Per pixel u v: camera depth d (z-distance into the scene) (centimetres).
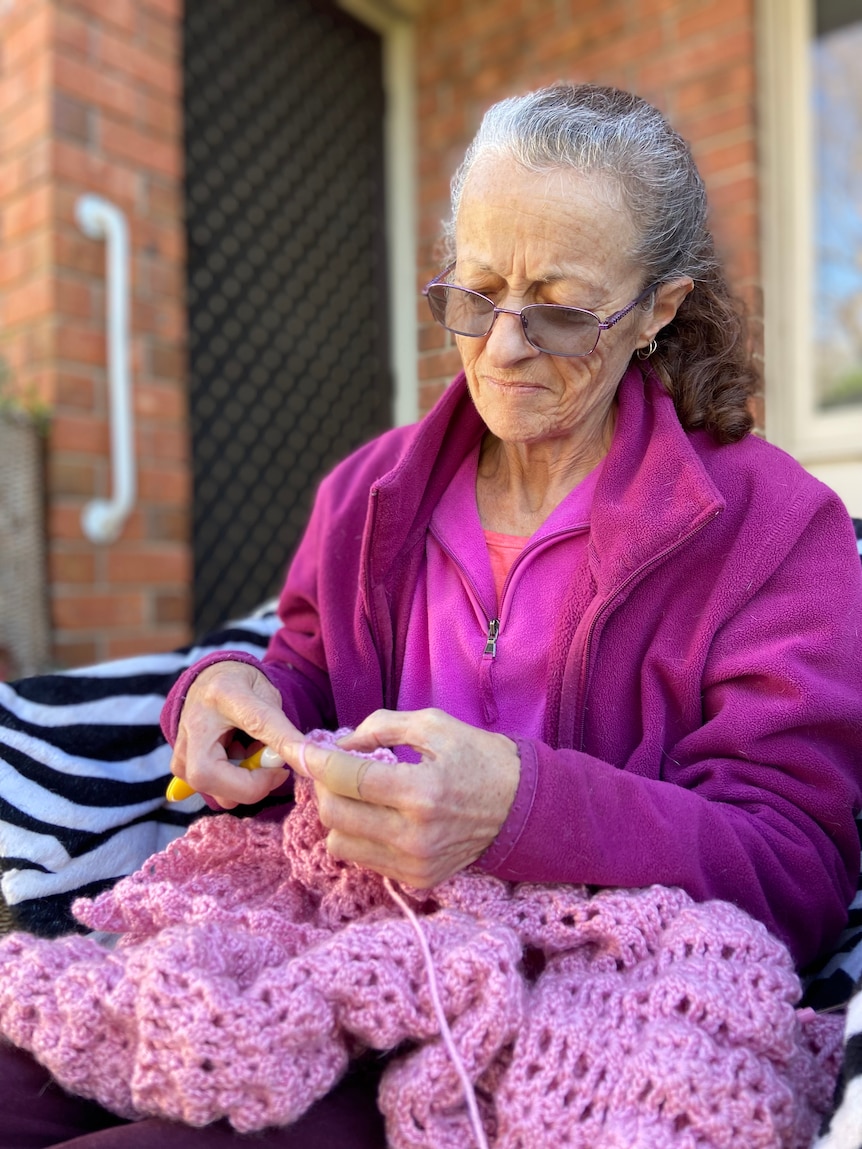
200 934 61
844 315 227
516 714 86
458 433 96
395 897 67
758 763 78
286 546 280
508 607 88
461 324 84
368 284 280
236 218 263
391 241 276
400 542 92
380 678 94
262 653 117
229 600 265
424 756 66
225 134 260
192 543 256
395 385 254
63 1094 66
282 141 272
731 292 97
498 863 67
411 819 63
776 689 78
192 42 252
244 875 81
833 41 224
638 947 65
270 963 65
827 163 227
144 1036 57
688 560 83
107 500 226
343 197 281
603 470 86
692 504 80
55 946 68
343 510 101
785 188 219
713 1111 55
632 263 81
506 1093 58
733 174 214
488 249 79
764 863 73
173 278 239
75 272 221
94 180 224
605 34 232
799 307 217
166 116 237
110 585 226
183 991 57
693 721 82
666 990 60
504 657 86
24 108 221
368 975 60
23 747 93
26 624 210
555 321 79
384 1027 59
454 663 89
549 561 89
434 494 96
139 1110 61
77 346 221
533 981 70
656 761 81
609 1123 55
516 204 77
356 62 282
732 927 64
